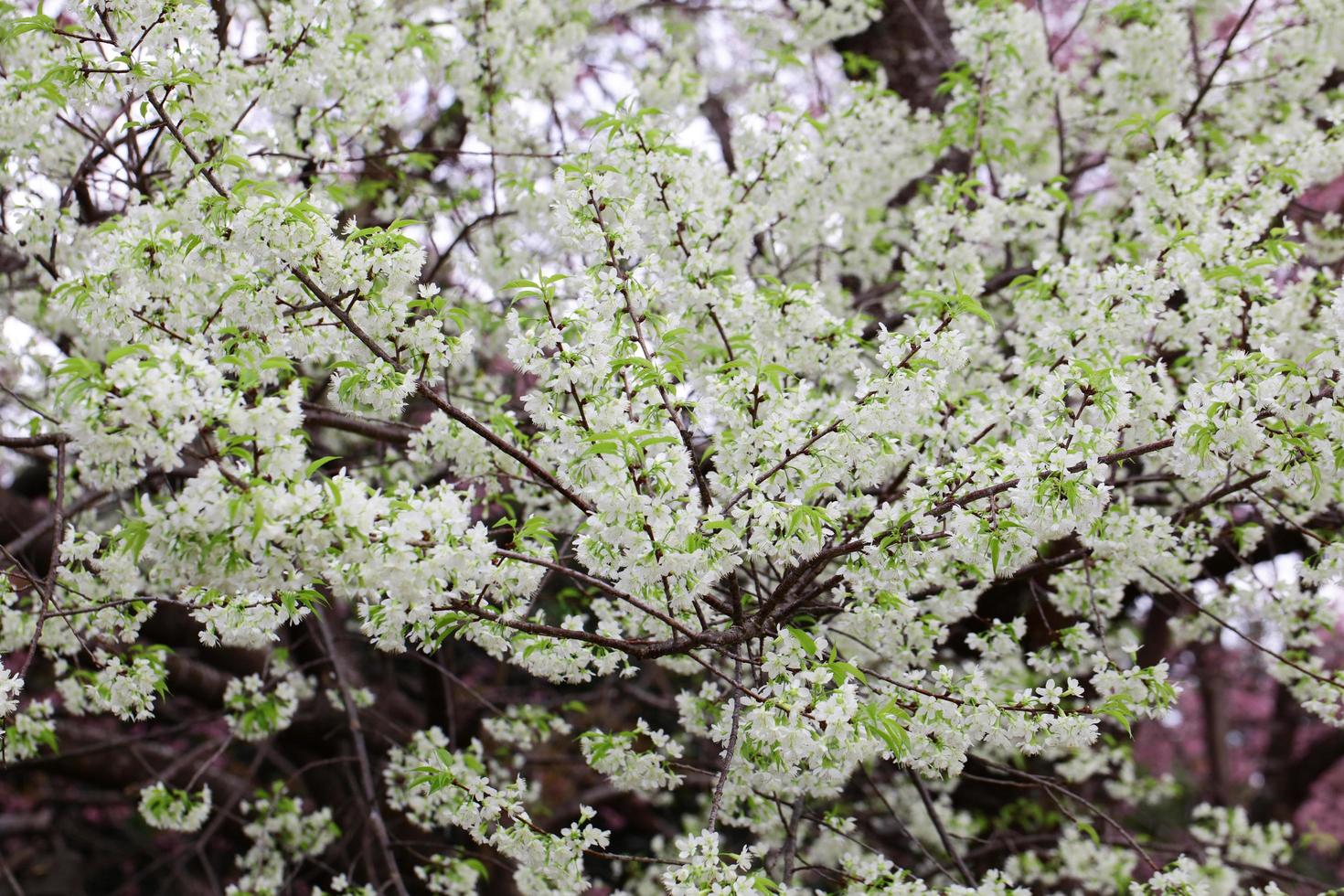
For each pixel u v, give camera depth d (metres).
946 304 3.19
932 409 3.44
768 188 4.32
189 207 3.52
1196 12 5.95
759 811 4.30
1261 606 4.47
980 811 7.48
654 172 3.61
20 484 8.07
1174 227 4.23
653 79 5.41
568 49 5.69
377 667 8.52
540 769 8.79
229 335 3.20
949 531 2.93
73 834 10.77
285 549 2.43
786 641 3.05
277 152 4.52
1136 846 3.87
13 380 5.17
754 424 3.18
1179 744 15.25
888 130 5.07
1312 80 5.37
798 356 3.75
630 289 3.23
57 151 4.42
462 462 3.73
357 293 2.89
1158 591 4.73
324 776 7.23
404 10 5.96
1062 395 2.96
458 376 5.33
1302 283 4.13
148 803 4.61
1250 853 6.30
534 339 2.93
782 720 2.82
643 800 8.26
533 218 4.98
